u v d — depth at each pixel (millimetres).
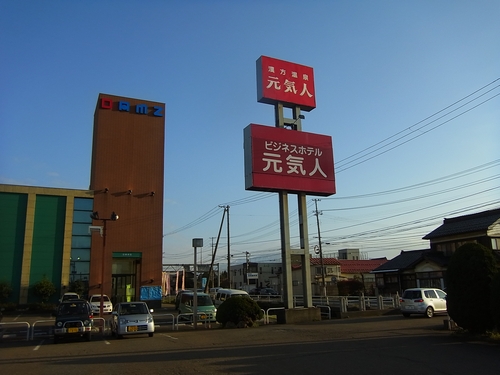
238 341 14539
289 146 22188
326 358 10531
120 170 40094
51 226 37969
